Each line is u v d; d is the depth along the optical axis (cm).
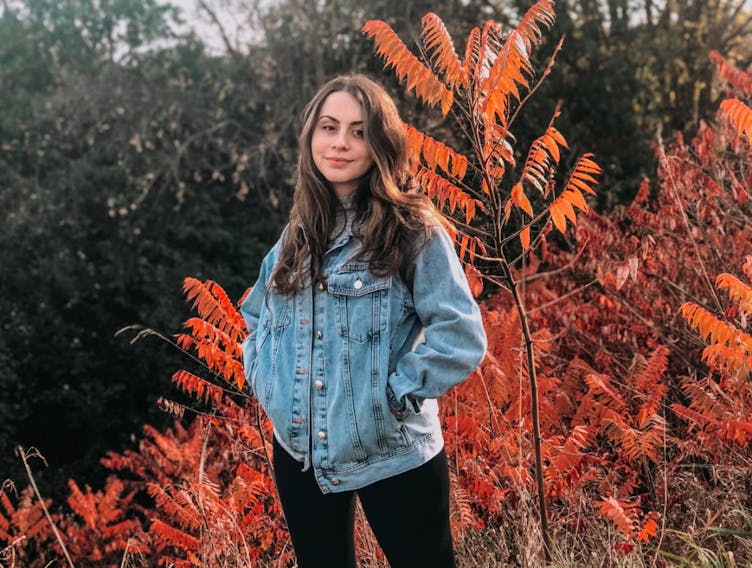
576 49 982
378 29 266
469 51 266
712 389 349
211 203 1172
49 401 1102
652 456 333
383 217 210
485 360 353
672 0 1053
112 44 1328
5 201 1202
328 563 217
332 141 216
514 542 316
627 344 442
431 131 811
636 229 484
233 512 347
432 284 208
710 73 1002
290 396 213
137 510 776
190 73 1227
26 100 1287
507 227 446
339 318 211
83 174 1164
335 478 210
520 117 732
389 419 204
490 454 355
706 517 318
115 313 1148
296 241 222
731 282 298
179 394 1052
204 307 330
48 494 1007
